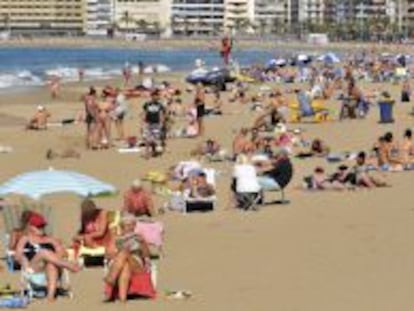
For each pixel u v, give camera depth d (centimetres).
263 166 4034
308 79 11312
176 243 2984
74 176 3048
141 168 4750
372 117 6875
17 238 2573
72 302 2286
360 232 3077
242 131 4988
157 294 2348
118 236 2495
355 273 2512
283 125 5847
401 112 7306
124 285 2281
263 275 2534
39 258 2338
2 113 7738
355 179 3991
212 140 5350
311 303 2223
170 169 4462
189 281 2494
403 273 2497
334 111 7212
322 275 2506
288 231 3141
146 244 2433
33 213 2500
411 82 11212
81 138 6034
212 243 2980
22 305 2248
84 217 2714
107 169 4722
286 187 4069
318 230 3138
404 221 3247
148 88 9356
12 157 5162
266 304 2228
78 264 2597
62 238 3092
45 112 6638
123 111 5853
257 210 3556
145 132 5284
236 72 11381
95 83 12238
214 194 3669
